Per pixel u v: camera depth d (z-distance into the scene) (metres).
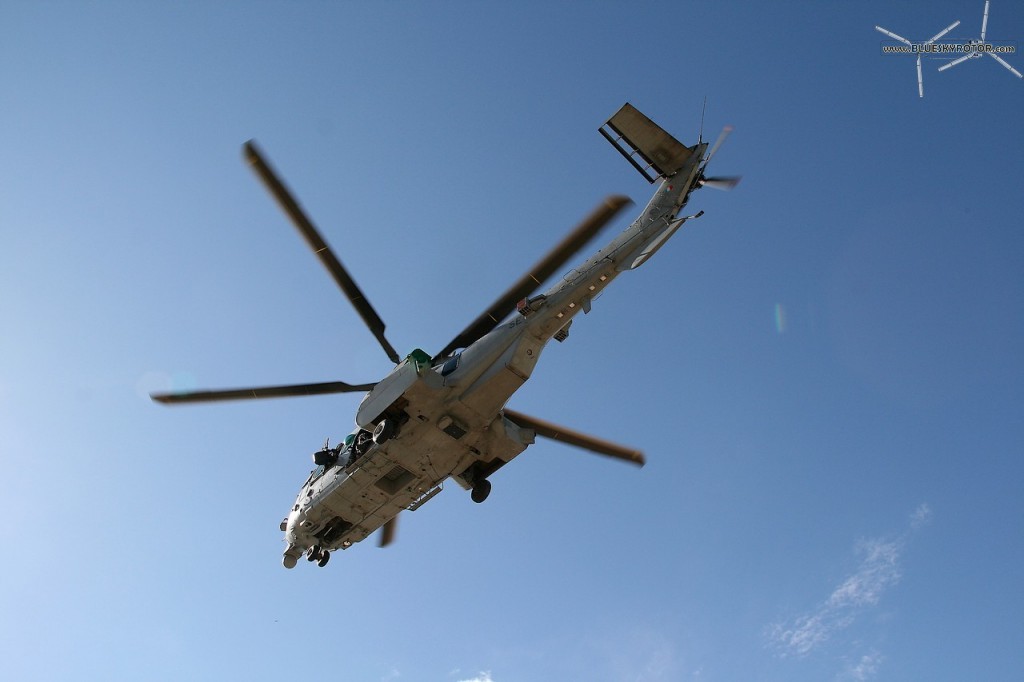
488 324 18.78
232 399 19.09
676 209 19.95
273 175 16.27
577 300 18.78
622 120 20.58
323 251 17.25
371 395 18.92
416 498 20.98
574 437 20.88
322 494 21.11
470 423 18.97
